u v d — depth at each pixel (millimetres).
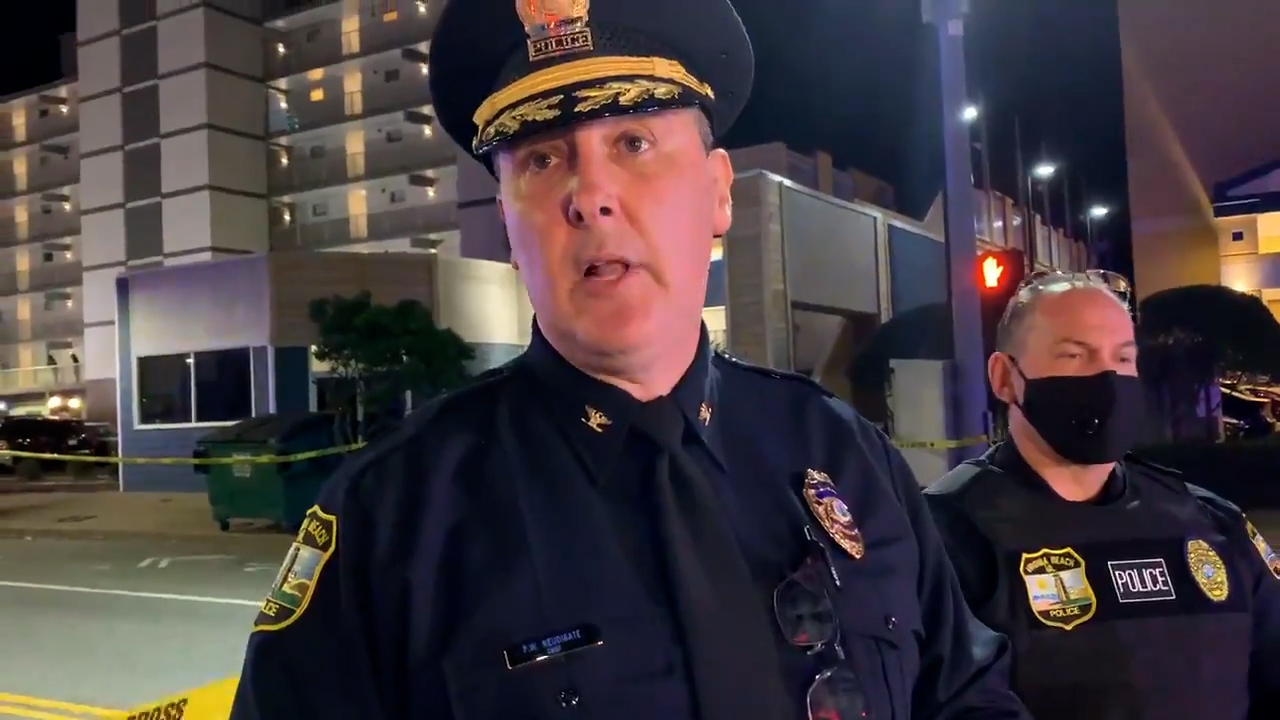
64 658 6094
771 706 1060
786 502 1219
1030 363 2021
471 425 1212
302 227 33750
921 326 13805
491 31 1187
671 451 1151
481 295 19000
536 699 1029
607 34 1165
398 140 32594
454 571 1096
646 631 1060
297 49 33312
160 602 7758
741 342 14023
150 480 17562
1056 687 1854
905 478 1431
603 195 1110
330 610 1098
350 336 14695
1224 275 23172
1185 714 1860
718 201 1304
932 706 1347
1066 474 2012
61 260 38625
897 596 1248
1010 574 1907
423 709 1056
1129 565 1922
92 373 34719
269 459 11078
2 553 11219
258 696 1082
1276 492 10453
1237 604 1931
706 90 1219
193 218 32406
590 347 1140
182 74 32500
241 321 16859
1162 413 13164
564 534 1104
